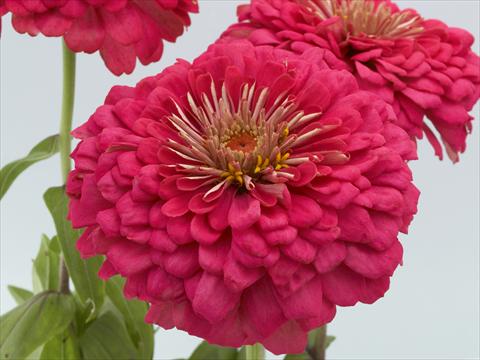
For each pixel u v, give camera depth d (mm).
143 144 419
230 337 408
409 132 520
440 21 563
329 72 443
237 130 446
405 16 562
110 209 415
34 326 530
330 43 525
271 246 398
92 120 443
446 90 523
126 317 562
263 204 406
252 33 534
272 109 443
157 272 407
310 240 401
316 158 416
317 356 568
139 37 475
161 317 421
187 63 465
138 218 407
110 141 426
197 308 398
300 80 444
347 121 427
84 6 463
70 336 554
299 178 412
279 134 433
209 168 420
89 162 428
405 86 515
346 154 418
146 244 411
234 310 409
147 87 449
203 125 444
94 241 418
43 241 597
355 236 405
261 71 448
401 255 415
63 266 547
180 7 500
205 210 406
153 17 494
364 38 530
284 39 531
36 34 461
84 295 539
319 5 561
